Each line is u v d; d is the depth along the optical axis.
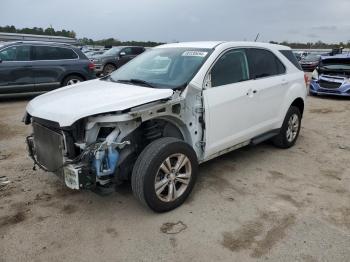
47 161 3.54
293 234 3.23
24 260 2.86
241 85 4.36
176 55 4.33
